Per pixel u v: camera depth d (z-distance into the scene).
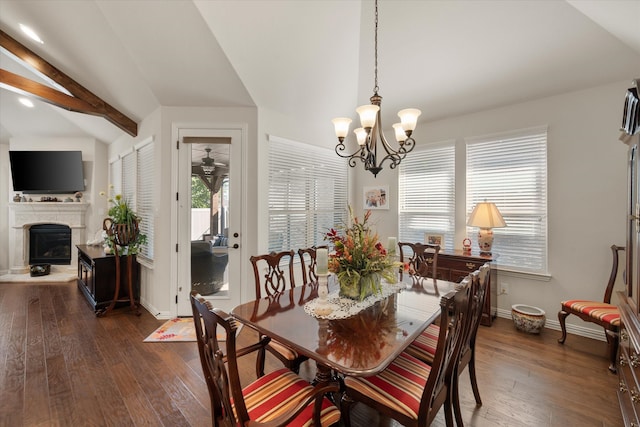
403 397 1.31
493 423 1.71
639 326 1.52
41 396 1.94
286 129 3.64
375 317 1.62
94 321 3.22
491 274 3.09
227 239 3.30
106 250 3.84
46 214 5.31
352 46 3.10
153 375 2.20
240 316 1.65
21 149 5.30
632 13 1.88
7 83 3.03
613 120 2.72
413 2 2.58
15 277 5.04
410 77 3.36
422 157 4.07
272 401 1.28
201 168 3.33
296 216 3.82
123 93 3.46
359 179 4.77
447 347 1.27
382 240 4.50
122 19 2.56
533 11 2.38
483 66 2.97
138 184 3.96
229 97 3.18
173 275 3.28
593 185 2.84
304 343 1.31
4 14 2.92
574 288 2.95
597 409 1.82
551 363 2.36
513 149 3.31
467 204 3.66
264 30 2.64
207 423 1.72
